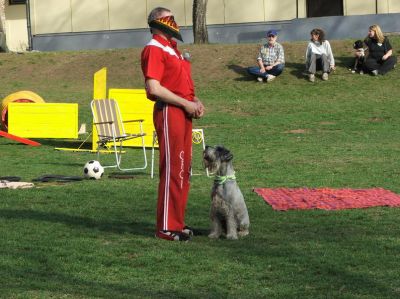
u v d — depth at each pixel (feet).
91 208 37.58
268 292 23.94
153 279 25.32
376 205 37.93
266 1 121.70
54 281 24.89
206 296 23.52
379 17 117.08
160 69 29.76
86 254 28.35
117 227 33.22
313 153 58.44
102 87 64.03
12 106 71.15
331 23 117.60
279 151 60.13
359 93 88.12
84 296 23.24
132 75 98.53
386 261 27.40
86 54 106.63
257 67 93.45
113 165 55.88
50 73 102.01
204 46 104.47
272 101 87.10
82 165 55.67
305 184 44.98
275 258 27.81
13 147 66.54
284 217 35.42
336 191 42.01
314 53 92.32
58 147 67.10
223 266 26.76
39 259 27.55
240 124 76.18
